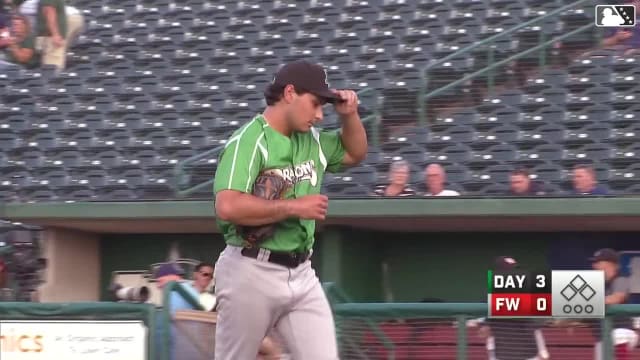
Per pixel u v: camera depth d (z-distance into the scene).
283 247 14.09
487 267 34.81
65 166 36.44
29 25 39.88
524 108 34.53
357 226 33.25
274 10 40.72
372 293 34.94
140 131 37.19
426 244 35.12
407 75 36.84
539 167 32.78
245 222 13.48
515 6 38.91
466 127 34.34
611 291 26.55
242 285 14.10
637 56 35.28
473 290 34.78
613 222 31.55
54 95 38.88
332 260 32.53
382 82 36.81
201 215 31.47
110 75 39.25
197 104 37.75
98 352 21.11
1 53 39.91
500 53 36.25
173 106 37.81
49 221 32.78
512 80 35.28
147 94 38.47
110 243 36.50
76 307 21.16
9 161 37.09
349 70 37.78
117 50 40.22
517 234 34.66
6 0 40.28
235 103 37.47
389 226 33.28
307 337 14.40
